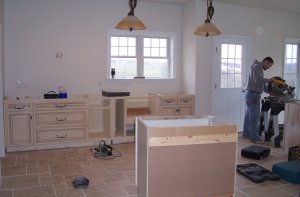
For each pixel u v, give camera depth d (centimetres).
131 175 367
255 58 632
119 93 509
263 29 634
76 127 489
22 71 504
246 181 353
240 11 605
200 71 573
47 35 512
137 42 579
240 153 466
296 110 446
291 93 525
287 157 449
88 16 534
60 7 516
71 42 527
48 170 381
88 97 502
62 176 361
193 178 232
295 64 705
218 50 591
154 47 597
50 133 475
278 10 642
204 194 236
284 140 473
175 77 607
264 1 566
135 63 583
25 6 496
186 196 232
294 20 670
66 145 489
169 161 225
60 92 484
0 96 426
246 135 567
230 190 243
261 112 555
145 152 226
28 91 510
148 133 218
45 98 473
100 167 396
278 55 659
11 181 342
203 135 231
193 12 562
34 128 465
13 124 454
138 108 573
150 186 223
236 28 604
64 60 526
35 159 425
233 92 614
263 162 425
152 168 222
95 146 500
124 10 554
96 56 545
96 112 556
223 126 236
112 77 558
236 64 614
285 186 340
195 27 558
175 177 228
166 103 546
